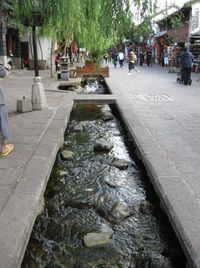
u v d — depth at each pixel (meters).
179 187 4.84
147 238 4.32
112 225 4.61
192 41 31.56
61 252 3.99
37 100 10.35
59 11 8.24
